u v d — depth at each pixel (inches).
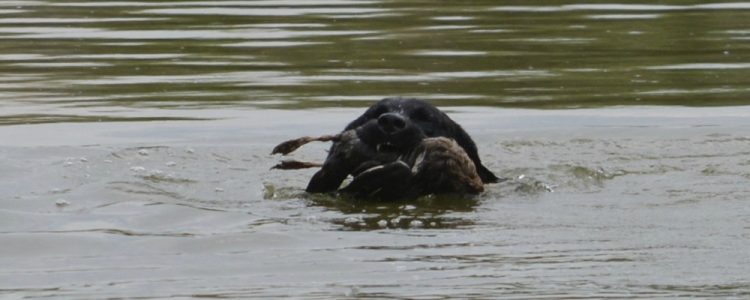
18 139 1460.4
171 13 2571.4
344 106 1667.1
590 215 1067.3
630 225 1025.5
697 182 1203.2
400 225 1035.3
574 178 1236.5
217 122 1568.7
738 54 2069.4
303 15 2534.5
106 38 2260.1
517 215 1071.6
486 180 1211.2
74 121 1573.6
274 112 1631.4
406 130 1129.4
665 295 826.8
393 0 2775.6
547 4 2694.4
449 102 1700.3
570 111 1635.1
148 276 887.1
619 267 896.9
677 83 1830.7
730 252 932.0
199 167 1295.5
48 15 2561.5
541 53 2092.8
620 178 1234.0
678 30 2327.8
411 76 1888.5
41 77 1891.0
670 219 1045.2
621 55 2073.1
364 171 1114.7
